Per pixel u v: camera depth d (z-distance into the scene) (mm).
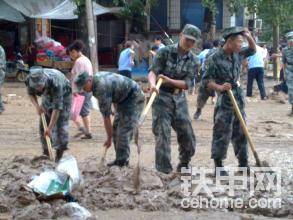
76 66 11125
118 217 6637
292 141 11484
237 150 8320
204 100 13680
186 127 8062
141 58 26438
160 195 7230
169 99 7906
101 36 28531
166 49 7793
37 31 26906
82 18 23234
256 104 17562
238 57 8062
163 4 27719
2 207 6805
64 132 8797
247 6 24516
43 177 7164
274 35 25844
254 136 11961
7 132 12414
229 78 8008
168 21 27750
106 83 7910
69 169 7184
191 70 7883
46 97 8734
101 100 7918
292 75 15086
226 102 8039
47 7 25281
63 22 28812
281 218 6703
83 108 11414
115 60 28531
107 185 7527
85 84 7883
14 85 22875
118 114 8297
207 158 9734
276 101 18141
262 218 6688
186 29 7715
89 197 7156
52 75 8438
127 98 8172
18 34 27344
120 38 28391
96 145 10945
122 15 26109
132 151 10328
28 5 25125
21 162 8859
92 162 9156
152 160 9648
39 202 6984
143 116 7414
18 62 24219
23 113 15156
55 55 24594
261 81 18750
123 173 7812
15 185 7332
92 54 19609
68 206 6625
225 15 27938
